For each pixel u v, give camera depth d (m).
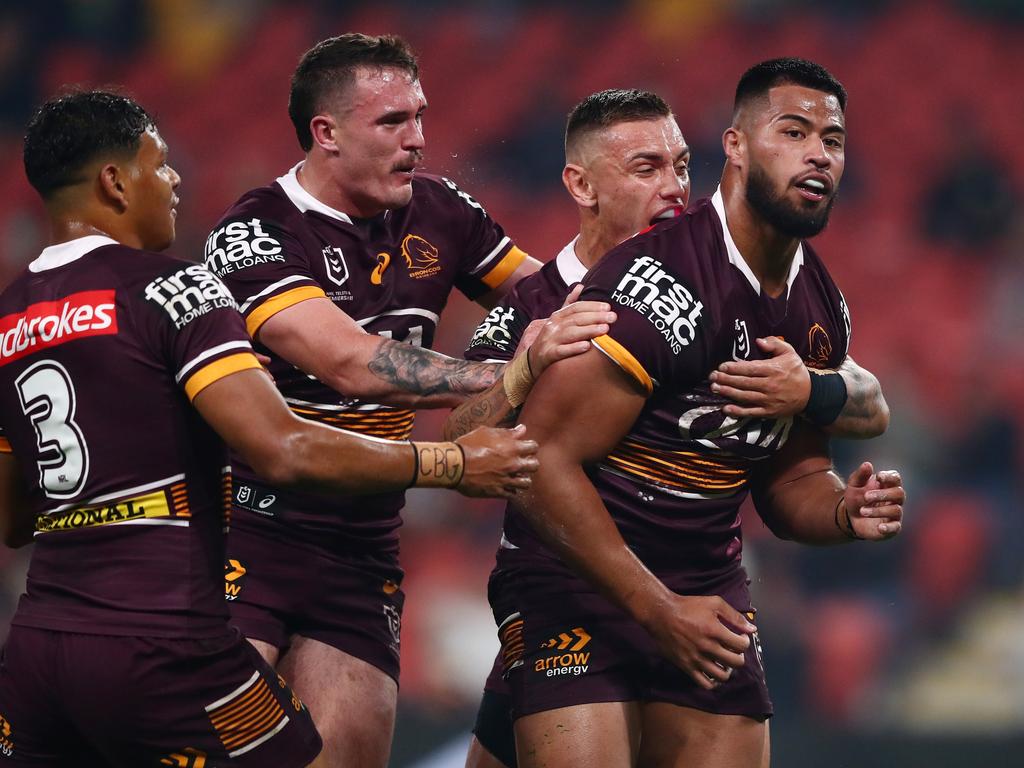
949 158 53.03
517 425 12.58
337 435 11.23
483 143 53.41
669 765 13.60
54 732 11.67
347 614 14.77
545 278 15.48
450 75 57.59
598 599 13.47
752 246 13.22
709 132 50.25
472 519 37.59
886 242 49.84
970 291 48.03
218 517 11.82
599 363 12.55
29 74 58.88
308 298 13.89
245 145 55.88
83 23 59.97
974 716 32.28
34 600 11.58
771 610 33.69
